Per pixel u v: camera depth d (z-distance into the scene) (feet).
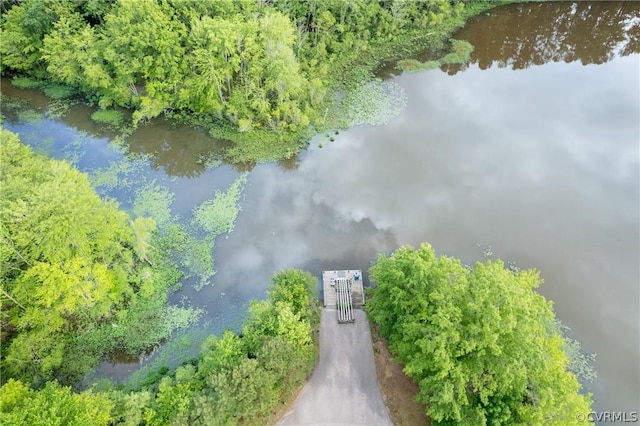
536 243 159.63
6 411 100.89
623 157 187.01
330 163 188.24
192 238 162.81
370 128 201.98
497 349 96.27
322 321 138.31
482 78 228.84
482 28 257.75
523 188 177.06
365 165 187.32
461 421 101.19
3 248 124.57
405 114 208.64
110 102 206.49
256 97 190.60
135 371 131.03
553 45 249.55
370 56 237.25
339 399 121.39
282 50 182.50
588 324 138.00
